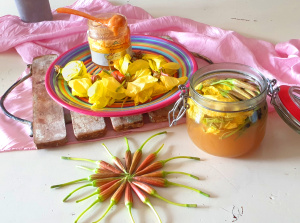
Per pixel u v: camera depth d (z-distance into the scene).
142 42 0.61
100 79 0.51
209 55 0.60
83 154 0.46
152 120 0.49
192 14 0.74
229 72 0.44
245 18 0.71
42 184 0.43
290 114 0.42
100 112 0.47
